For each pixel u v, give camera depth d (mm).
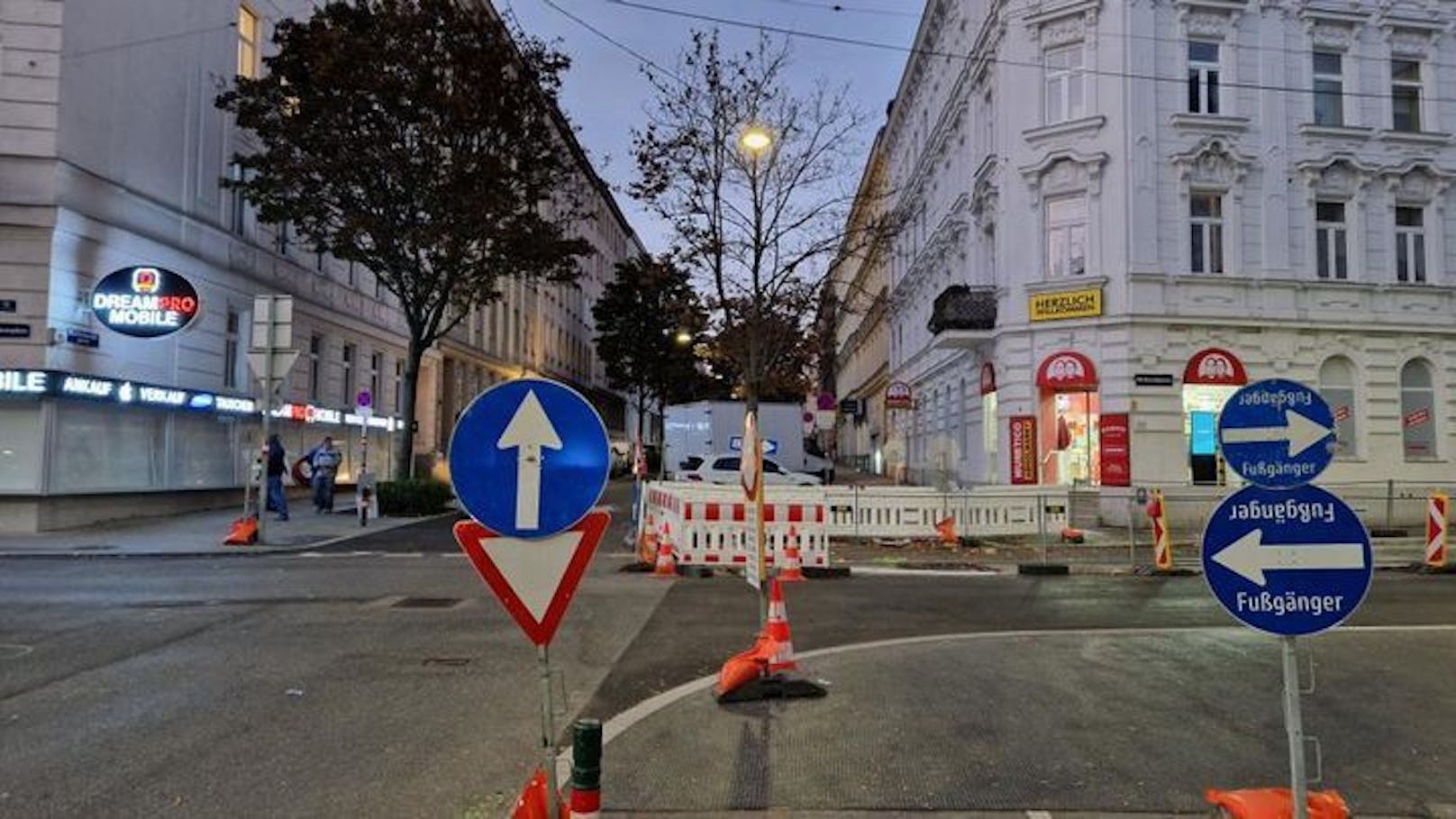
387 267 23734
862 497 18875
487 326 47469
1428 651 8586
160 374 20656
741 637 9383
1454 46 24891
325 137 21453
